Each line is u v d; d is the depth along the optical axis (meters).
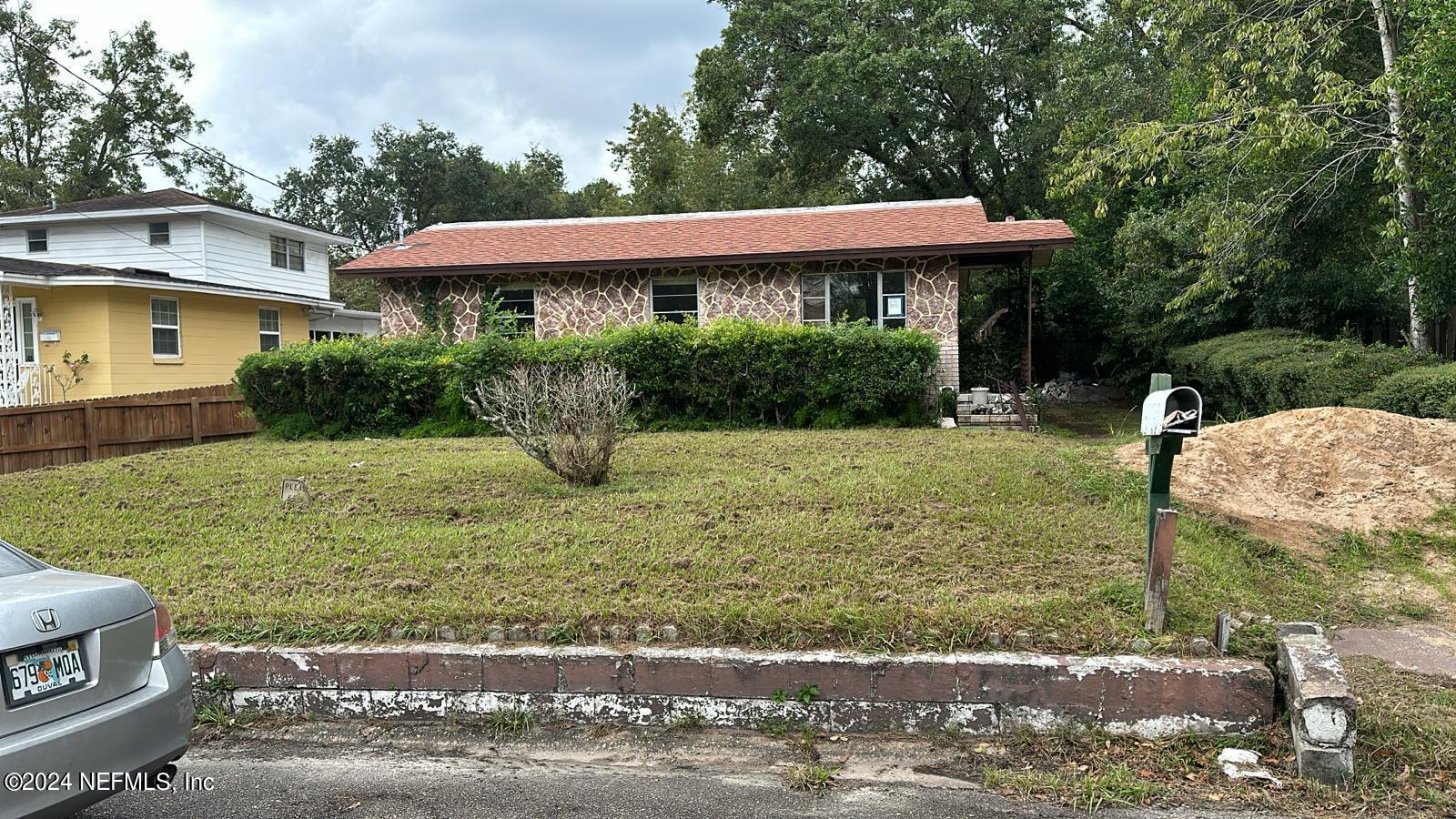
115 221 22.97
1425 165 11.53
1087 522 6.70
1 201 34.00
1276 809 3.77
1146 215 18.12
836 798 3.92
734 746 4.48
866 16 26.56
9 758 2.95
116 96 36.41
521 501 7.95
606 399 8.71
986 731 4.52
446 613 5.25
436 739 4.63
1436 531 7.09
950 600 5.15
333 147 51.69
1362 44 14.02
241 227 23.89
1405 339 15.23
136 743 3.37
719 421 13.84
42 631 3.13
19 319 18.08
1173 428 4.57
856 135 27.81
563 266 16.58
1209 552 6.29
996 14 26.34
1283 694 4.44
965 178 30.09
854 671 4.60
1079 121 20.08
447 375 13.93
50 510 8.35
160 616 3.72
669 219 19.78
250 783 4.14
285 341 24.19
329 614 5.35
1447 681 4.83
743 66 27.59
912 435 11.87
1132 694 4.43
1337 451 8.30
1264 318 17.12
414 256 17.77
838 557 6.04
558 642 4.96
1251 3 13.48
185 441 14.88
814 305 16.52
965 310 21.48
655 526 6.88
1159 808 3.79
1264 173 13.78
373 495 8.41
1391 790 3.86
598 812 3.81
